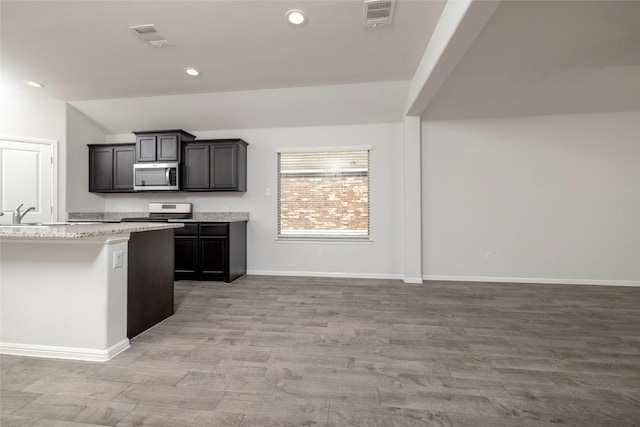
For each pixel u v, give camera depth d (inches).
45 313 77.2
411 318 105.4
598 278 155.9
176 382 65.1
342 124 175.5
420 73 125.2
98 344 75.2
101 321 75.2
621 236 154.0
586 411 56.5
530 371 70.5
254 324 99.3
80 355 75.1
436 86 121.9
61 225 97.2
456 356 77.7
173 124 182.2
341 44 111.5
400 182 170.9
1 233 68.6
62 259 76.5
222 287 148.6
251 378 66.9
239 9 91.4
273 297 131.2
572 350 81.3
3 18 94.9
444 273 166.9
